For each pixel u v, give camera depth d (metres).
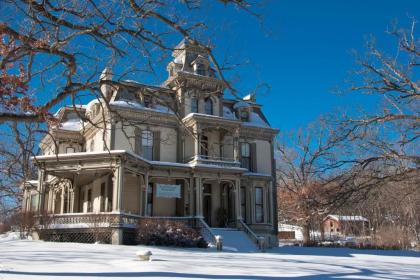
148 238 25.72
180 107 34.75
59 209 35.62
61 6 11.43
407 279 13.02
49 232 27.03
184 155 34.22
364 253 28.33
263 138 39.16
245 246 29.22
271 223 37.44
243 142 38.12
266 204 37.16
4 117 11.26
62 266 13.89
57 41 11.48
